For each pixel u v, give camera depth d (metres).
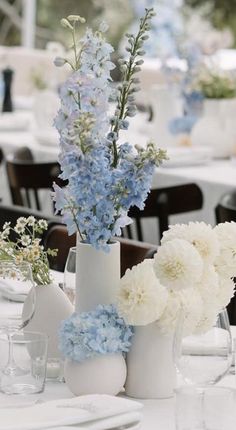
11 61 8.31
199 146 5.17
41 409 1.62
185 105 5.11
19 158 4.94
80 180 1.71
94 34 1.76
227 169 4.82
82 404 1.65
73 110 1.74
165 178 4.71
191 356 1.78
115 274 1.85
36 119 5.83
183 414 1.52
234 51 7.18
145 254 2.65
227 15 9.44
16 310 1.86
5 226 2.00
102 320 1.79
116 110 1.77
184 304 1.78
